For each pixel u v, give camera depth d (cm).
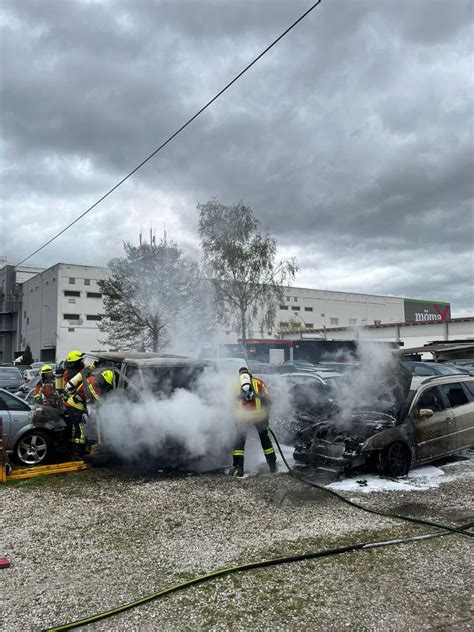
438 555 405
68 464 697
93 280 4912
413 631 296
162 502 554
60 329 4725
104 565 391
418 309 6788
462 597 336
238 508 532
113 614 317
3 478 637
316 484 627
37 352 5228
